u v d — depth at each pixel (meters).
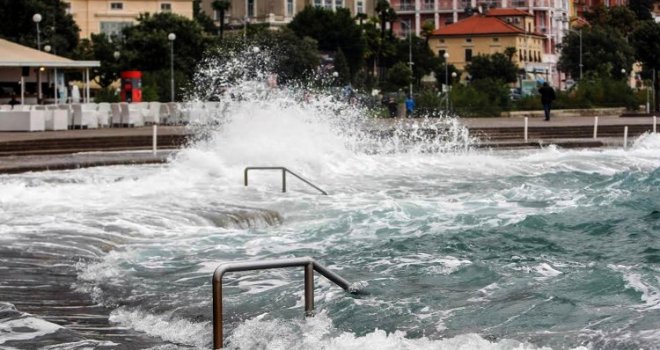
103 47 140.12
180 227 26.69
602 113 105.19
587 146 56.53
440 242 24.78
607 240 25.17
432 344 14.70
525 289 18.59
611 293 18.06
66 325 16.44
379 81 171.88
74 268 21.17
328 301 17.69
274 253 23.59
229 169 38.41
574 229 26.92
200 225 27.14
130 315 17.17
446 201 32.72
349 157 44.19
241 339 15.45
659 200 32.62
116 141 52.38
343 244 24.80
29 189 32.53
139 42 138.12
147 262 22.27
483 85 103.25
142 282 19.98
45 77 88.75
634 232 26.30
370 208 30.56
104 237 24.80
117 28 165.50
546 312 16.66
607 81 112.62
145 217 27.59
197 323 16.53
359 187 36.75
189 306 17.75
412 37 195.00
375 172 41.62
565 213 29.83
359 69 180.50
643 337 14.85
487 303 17.39
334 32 177.62
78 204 29.95
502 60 191.50
